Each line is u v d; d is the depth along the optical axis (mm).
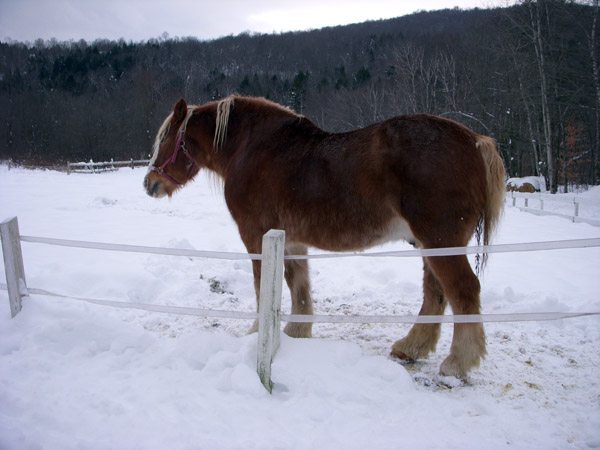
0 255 6262
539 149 24953
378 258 7207
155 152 4488
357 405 2883
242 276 5961
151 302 5203
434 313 3570
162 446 2432
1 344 3574
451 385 3178
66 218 10500
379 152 3172
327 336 4336
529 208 15078
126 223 10047
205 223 10312
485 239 3266
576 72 22234
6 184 18500
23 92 58469
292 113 3912
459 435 2623
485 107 27766
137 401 2885
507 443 2557
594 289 5562
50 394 2947
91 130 49688
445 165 3027
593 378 3373
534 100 24016
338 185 3330
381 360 3297
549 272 6547
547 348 3945
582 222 12336
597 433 2641
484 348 3186
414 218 3109
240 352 3305
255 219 3766
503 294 5238
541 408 2965
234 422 2670
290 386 3004
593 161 26125
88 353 3574
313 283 6094
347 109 40625
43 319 3877
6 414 2729
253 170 3725
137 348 3682
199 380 3102
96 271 5605
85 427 2602
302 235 3598
